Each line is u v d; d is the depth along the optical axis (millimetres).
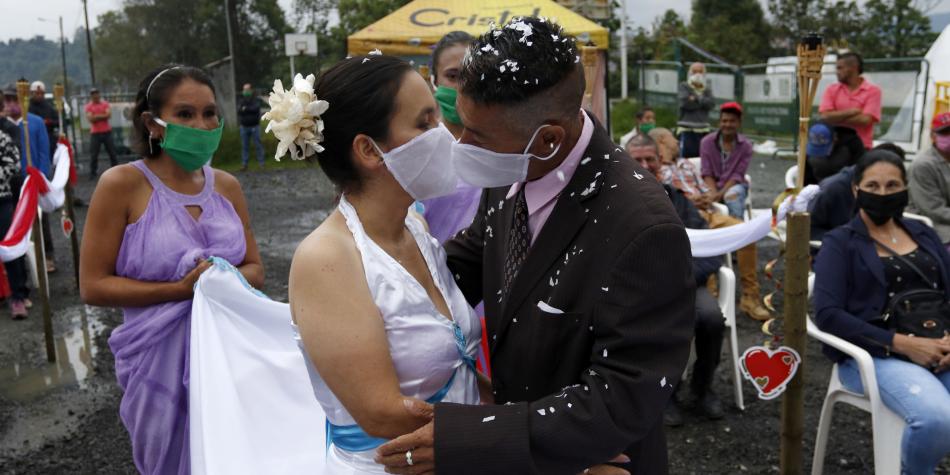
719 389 4488
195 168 2719
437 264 1864
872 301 3256
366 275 1604
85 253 2652
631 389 1490
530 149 1578
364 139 1619
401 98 1619
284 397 2285
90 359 5305
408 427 1531
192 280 2590
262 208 11289
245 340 2420
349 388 1541
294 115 1567
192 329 2396
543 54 1519
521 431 1466
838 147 7070
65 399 4637
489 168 1614
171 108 2625
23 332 5863
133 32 26562
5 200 6074
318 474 1987
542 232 1668
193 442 2123
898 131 12805
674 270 1526
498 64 1514
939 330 3115
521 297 1682
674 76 18578
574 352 1601
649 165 4590
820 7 28891
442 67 3049
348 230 1645
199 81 2670
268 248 8562
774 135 15945
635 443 1789
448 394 1712
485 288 1900
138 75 26938
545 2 9688
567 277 1605
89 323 6055
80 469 3797
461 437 1466
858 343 3205
